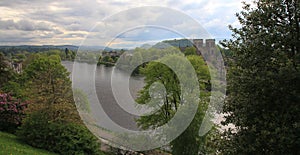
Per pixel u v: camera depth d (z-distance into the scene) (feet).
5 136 50.60
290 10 29.78
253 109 28.50
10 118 57.72
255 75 28.99
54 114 49.73
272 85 27.17
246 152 28.17
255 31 31.12
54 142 49.19
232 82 31.60
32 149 45.24
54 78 53.52
